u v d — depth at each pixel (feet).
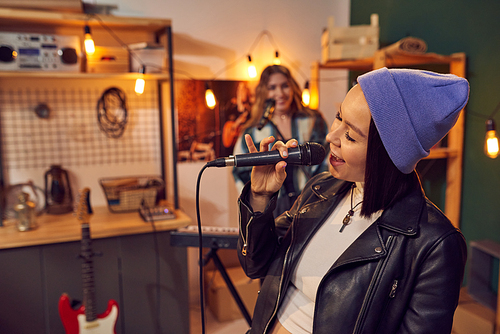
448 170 7.82
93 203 8.93
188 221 7.54
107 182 8.11
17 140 8.21
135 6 8.82
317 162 2.64
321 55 10.63
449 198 7.82
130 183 8.28
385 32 9.80
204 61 9.55
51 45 7.15
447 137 8.00
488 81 7.14
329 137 2.57
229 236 4.99
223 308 8.83
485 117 7.25
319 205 3.05
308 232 2.97
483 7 7.13
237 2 9.66
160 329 7.57
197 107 9.55
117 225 7.18
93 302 6.33
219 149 9.84
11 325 6.61
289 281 3.01
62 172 8.12
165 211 7.72
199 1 9.33
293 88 8.09
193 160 9.67
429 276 2.30
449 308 2.25
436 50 8.30
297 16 10.28
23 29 7.94
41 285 6.72
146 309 7.45
